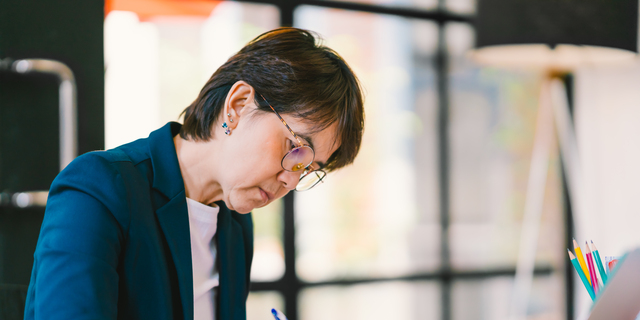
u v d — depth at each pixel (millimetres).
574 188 3346
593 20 2088
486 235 3459
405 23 3322
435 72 3387
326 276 3156
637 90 3400
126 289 767
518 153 3521
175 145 898
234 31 2951
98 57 1828
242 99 843
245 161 838
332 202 3182
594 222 3525
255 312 2998
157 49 2793
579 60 2498
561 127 3275
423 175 3365
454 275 3398
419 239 3346
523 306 3451
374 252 3260
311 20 3133
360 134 937
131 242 759
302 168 875
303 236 3123
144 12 2688
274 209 3053
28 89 1749
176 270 823
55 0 1769
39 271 684
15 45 1724
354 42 3232
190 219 894
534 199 3520
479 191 3455
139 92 2756
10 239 1725
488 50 2402
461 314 3400
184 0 2791
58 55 1768
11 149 1737
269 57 841
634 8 2178
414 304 3318
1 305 1703
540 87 3533
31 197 1747
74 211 709
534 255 3578
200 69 2891
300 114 830
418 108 3357
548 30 2074
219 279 983
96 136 1825
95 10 1825
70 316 631
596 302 771
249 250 1124
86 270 668
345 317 3178
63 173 753
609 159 3506
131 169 805
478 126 3455
